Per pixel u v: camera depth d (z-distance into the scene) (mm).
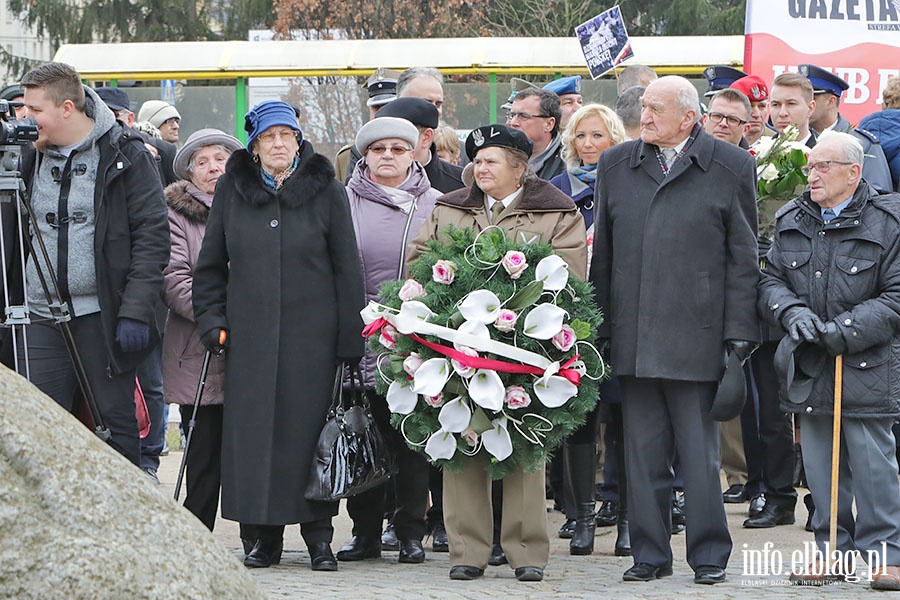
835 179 7770
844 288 7738
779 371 7723
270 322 8227
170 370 8789
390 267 8930
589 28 14258
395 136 8977
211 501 8797
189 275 8820
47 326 8125
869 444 7727
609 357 8078
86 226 8156
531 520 7898
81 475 4258
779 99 10773
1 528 4070
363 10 38031
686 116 7863
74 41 39812
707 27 39469
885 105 11078
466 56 20750
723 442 11312
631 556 9039
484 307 7727
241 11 40375
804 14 13188
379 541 8914
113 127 8305
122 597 4098
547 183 8312
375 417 8852
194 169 9133
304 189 8320
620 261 7957
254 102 21969
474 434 7711
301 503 8172
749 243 7816
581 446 9102
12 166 7637
